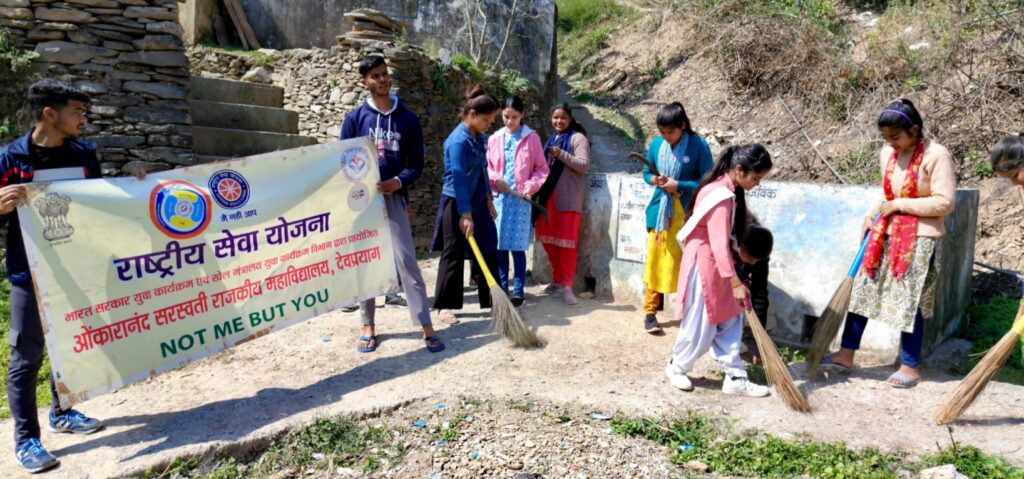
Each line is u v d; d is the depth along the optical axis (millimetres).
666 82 13242
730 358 3904
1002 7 8445
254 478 3217
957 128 7582
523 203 5430
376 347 4723
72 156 3355
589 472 3172
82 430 3504
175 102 6848
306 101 8977
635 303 5691
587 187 5938
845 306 4090
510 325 4609
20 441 3154
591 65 15812
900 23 10430
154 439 3416
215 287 3848
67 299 3281
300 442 3453
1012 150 3391
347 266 4398
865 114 8922
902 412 3691
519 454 3316
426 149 8766
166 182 3639
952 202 3689
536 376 4176
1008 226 6301
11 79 6254
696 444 3422
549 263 6277
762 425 3549
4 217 3141
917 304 3852
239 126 8508
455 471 3191
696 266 3859
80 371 3346
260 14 10984
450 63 9305
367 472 3223
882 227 3965
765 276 4375
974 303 5629
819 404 3797
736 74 11422
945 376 4258
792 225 4781
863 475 3062
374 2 10992
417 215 8695
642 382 4094
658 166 4945
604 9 19062
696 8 13648
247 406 3793
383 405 3748
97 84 6504
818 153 8914
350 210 4379
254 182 3979
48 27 6328
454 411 3736
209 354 3836
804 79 10352
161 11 6672
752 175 3691
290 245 4141
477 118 4711
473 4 11383
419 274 4660
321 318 5445
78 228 3309
